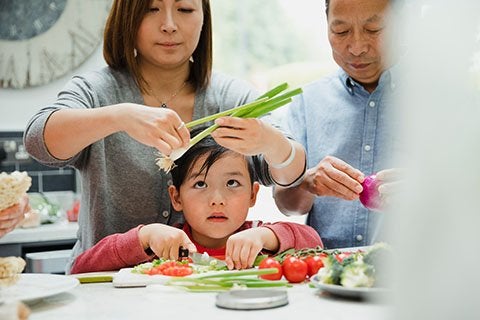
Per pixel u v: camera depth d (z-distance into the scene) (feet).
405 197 2.40
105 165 5.96
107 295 4.32
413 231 2.37
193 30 5.88
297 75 11.85
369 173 6.75
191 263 5.15
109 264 5.29
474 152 2.29
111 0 11.98
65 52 11.66
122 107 5.13
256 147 5.41
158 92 6.29
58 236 9.87
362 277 4.01
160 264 4.91
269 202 10.79
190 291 4.40
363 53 6.32
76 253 6.31
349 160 6.84
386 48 6.20
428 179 2.34
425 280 2.34
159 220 6.21
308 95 7.23
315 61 14.28
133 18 5.84
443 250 2.30
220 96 6.44
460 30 2.34
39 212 10.23
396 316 2.43
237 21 14.29
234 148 5.38
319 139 7.04
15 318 3.30
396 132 2.59
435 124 2.35
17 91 11.39
